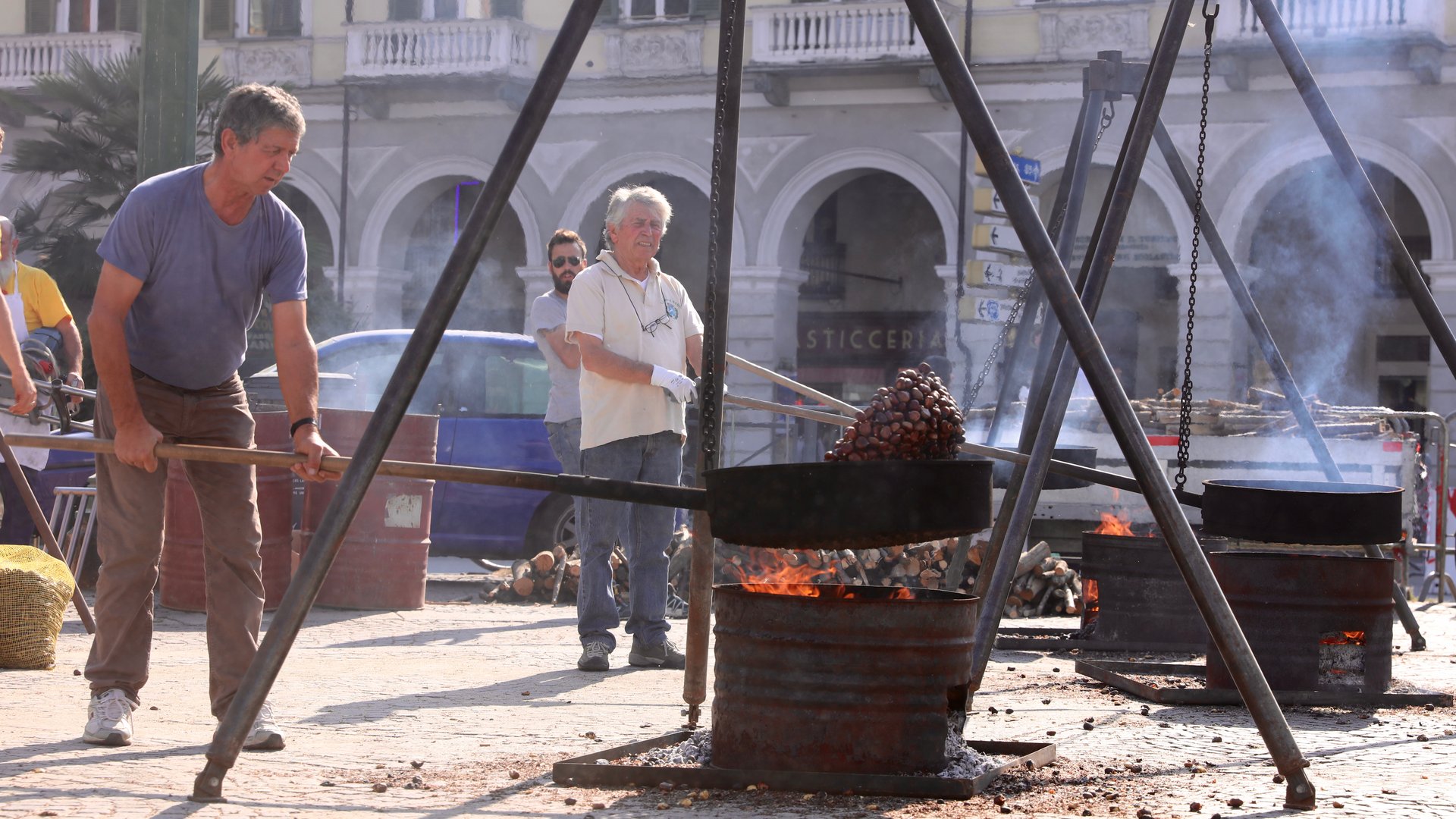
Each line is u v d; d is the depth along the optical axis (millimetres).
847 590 4902
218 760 4273
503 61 29688
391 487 10625
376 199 31125
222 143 5133
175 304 5199
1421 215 28828
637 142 29469
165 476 5398
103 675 5273
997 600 6320
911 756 4473
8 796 4242
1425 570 13938
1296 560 6570
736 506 4449
